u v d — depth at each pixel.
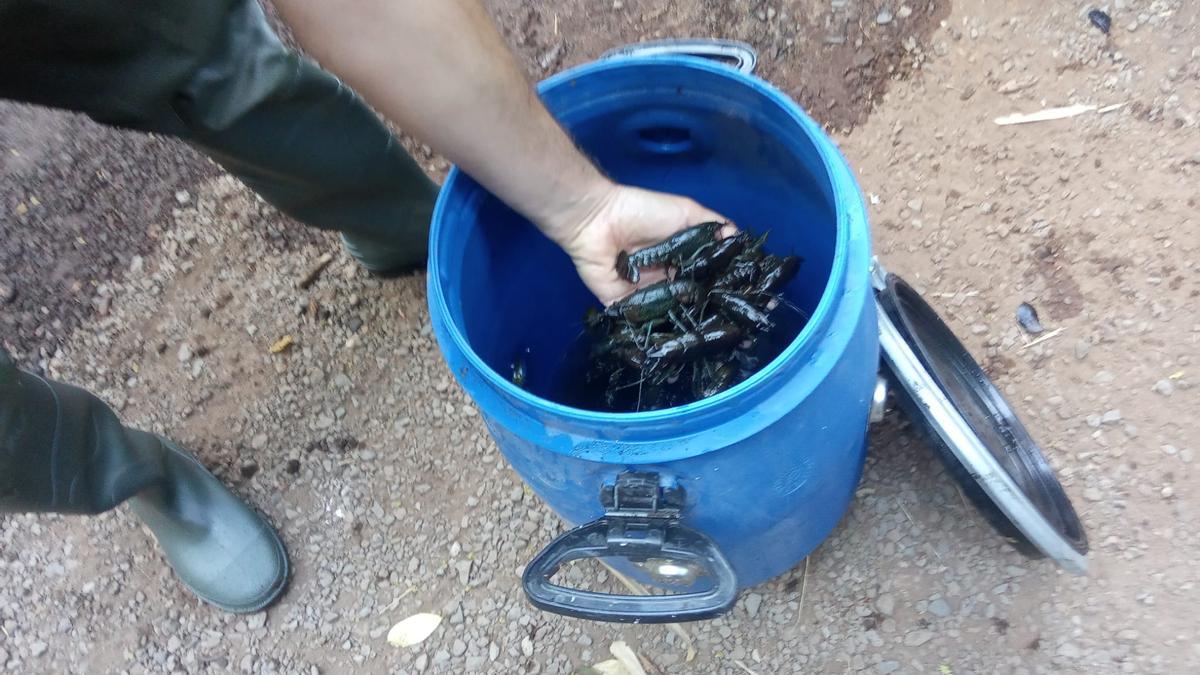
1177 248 2.22
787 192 1.85
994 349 2.20
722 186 2.02
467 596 2.18
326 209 2.19
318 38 1.31
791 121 1.57
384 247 2.41
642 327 1.93
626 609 1.43
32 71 1.52
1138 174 2.33
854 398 1.53
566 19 2.85
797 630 2.00
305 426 2.44
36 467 1.76
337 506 2.33
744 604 2.04
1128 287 2.20
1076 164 2.38
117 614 2.29
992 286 2.27
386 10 1.25
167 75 1.62
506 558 2.20
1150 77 2.45
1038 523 1.67
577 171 1.67
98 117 1.69
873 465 2.13
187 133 1.80
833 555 2.06
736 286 1.89
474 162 1.51
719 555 1.38
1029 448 1.94
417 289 2.57
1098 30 2.52
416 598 2.20
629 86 1.72
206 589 2.21
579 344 2.18
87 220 2.81
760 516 1.57
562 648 2.08
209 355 2.57
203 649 2.22
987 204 2.37
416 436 2.38
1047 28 2.55
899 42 2.61
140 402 2.53
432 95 1.36
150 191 2.83
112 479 1.99
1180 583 1.89
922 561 2.02
